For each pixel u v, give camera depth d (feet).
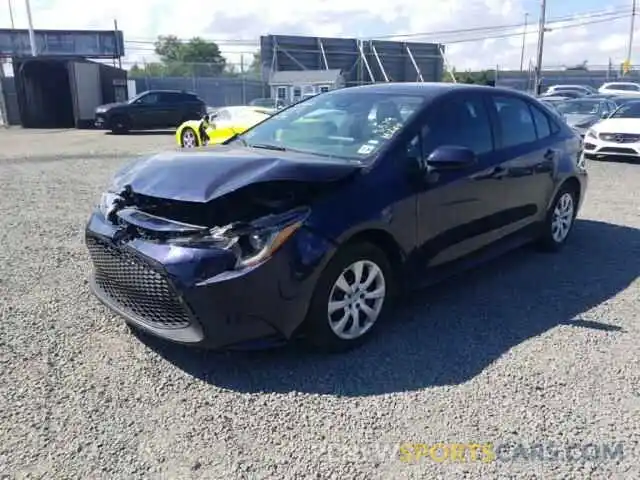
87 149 50.96
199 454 8.40
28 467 8.05
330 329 11.03
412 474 8.05
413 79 126.11
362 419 9.29
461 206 13.53
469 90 14.73
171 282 9.84
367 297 11.73
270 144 13.80
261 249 9.89
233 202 10.14
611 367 10.97
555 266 16.97
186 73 124.67
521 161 15.60
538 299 14.37
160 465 8.15
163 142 59.98
